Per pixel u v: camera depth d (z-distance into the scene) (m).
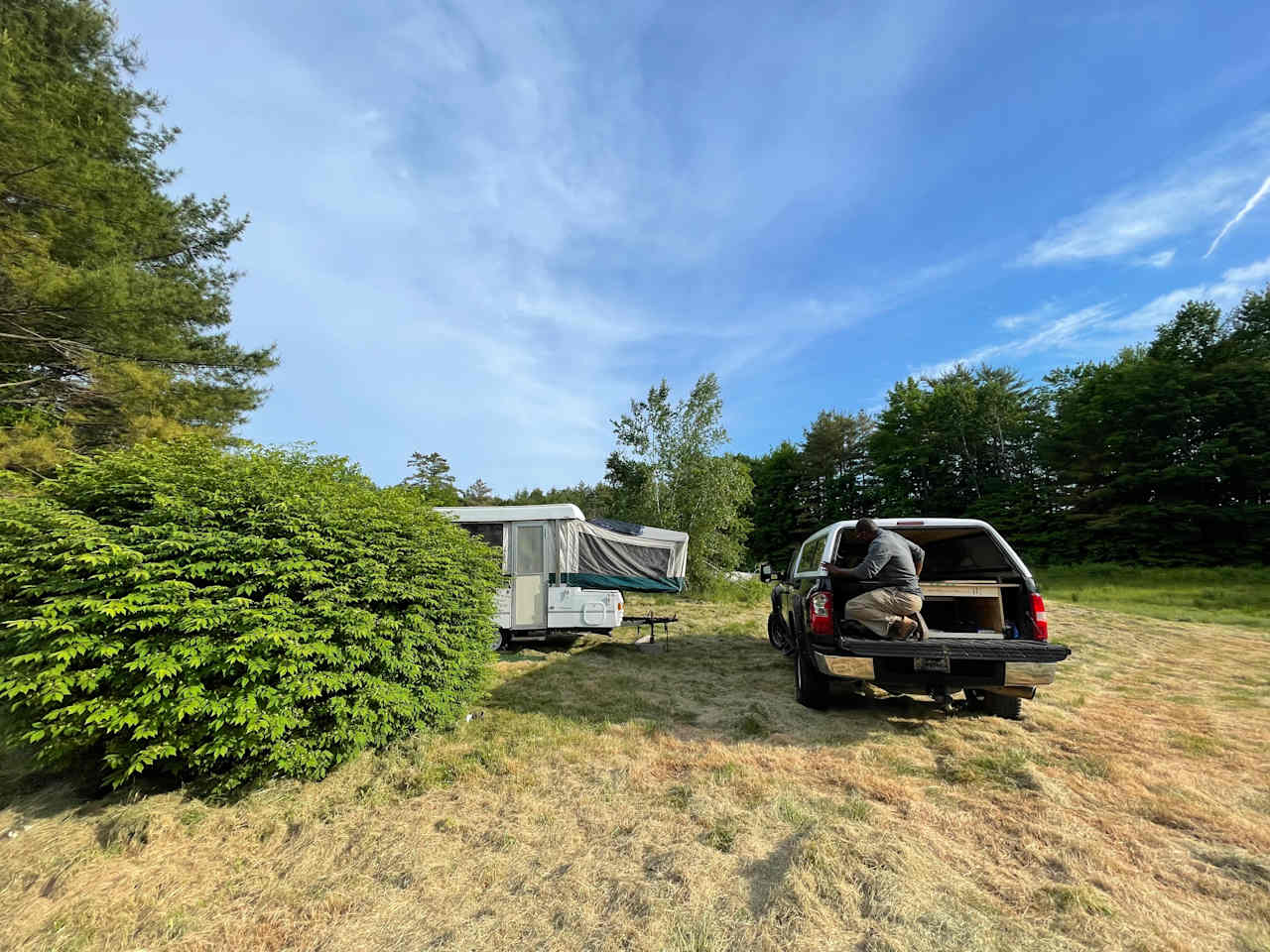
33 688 3.23
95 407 10.07
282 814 3.41
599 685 6.37
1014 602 4.93
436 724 4.86
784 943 2.16
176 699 3.37
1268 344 24.80
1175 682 6.22
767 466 45.28
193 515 3.71
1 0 9.50
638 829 3.11
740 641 9.52
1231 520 23.28
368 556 4.33
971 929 2.20
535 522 8.88
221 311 12.91
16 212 8.48
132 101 11.14
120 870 2.85
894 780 3.65
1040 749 4.16
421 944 2.28
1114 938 2.14
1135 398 26.42
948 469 35.84
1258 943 2.11
